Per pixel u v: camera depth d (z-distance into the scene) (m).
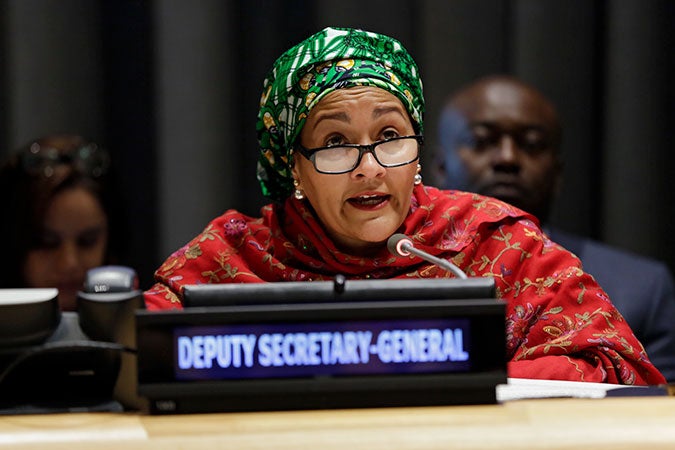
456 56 8.66
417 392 2.88
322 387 2.85
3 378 3.01
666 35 8.81
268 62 8.48
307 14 8.52
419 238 4.58
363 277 4.60
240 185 8.46
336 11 8.49
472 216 4.69
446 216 4.66
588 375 3.97
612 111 8.84
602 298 4.39
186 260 4.77
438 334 2.86
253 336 2.85
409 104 4.34
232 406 2.87
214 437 2.54
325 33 4.39
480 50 8.68
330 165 4.25
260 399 2.87
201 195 8.34
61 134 8.26
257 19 8.46
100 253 6.86
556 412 2.72
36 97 8.20
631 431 2.52
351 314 2.85
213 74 8.30
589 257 7.83
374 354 2.86
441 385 2.86
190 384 2.84
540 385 3.45
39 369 3.07
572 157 8.93
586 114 8.88
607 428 2.54
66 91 8.26
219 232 4.86
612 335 4.19
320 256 4.66
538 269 4.51
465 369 2.86
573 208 8.98
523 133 7.69
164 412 2.86
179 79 8.28
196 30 8.27
